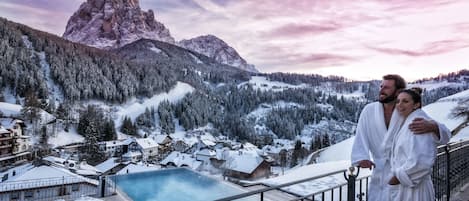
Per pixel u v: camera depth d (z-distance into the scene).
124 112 79.19
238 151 40.28
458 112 29.62
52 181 16.56
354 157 2.20
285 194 7.27
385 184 2.01
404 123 1.91
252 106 113.44
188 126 81.12
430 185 1.85
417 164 1.68
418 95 1.92
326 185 7.43
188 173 13.85
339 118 113.06
